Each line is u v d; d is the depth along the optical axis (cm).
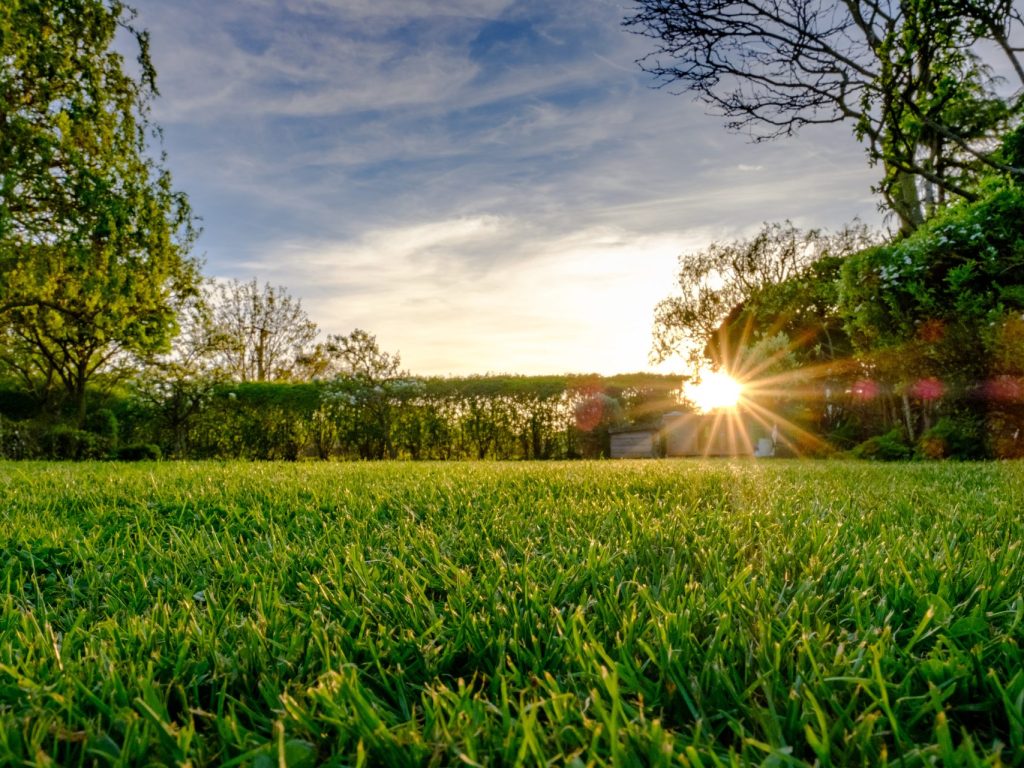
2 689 102
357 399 1364
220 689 109
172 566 202
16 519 288
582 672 103
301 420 1384
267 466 688
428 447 1402
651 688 100
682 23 633
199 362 1783
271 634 130
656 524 229
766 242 2283
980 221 797
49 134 1248
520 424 1399
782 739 83
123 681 107
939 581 148
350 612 139
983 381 822
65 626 147
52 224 1304
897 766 76
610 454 1393
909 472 499
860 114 662
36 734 85
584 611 136
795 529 219
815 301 1471
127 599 167
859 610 126
